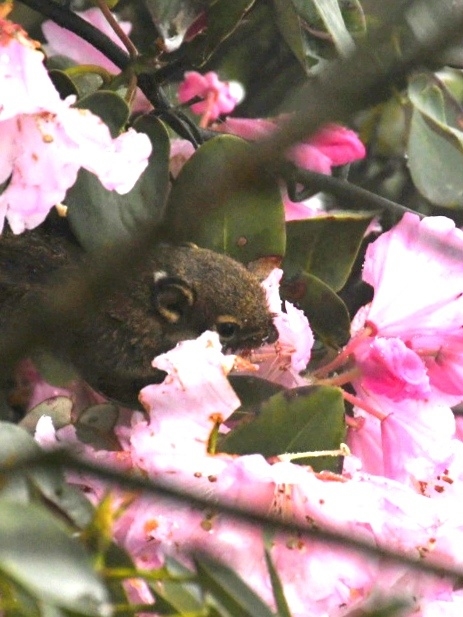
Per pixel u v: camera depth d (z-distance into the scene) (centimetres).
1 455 117
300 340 128
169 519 121
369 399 128
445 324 129
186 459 122
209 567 118
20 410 128
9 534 103
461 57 129
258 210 130
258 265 131
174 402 123
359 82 75
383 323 129
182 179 128
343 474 125
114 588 118
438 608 122
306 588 121
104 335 136
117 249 85
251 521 108
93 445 125
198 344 124
